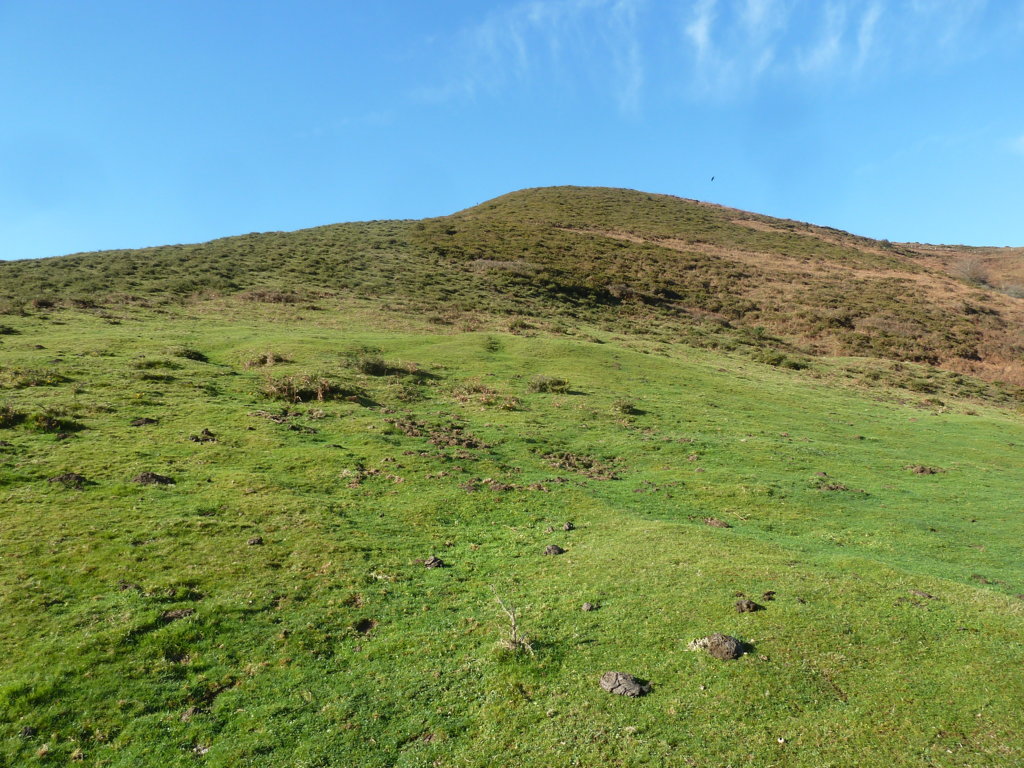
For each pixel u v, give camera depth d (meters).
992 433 38.62
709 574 15.84
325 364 38.91
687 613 13.98
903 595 14.58
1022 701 10.50
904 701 10.72
